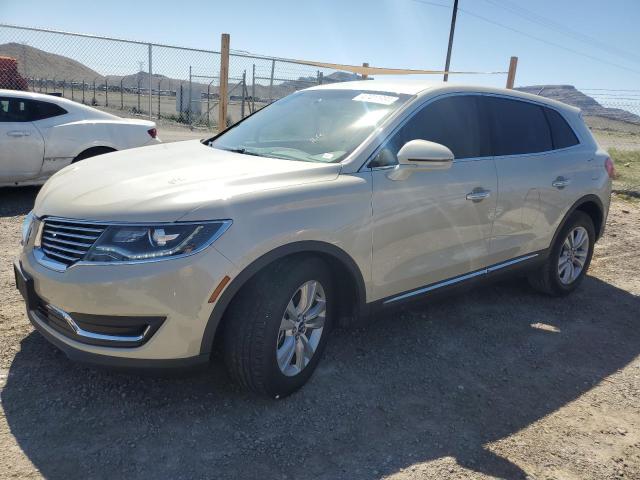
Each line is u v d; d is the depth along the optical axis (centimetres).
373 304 349
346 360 370
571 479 274
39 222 302
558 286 510
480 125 420
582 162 502
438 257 382
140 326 267
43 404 296
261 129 412
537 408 335
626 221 875
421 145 335
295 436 287
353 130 364
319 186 312
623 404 347
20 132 697
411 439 294
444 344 407
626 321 484
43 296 285
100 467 254
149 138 801
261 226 281
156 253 262
